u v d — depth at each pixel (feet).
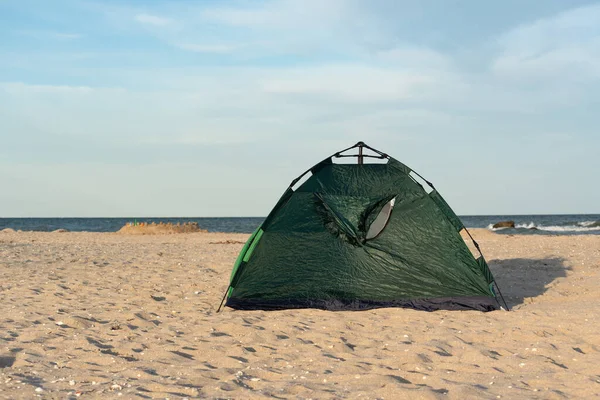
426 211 28.91
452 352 19.20
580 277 37.40
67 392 14.62
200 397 14.05
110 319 24.52
